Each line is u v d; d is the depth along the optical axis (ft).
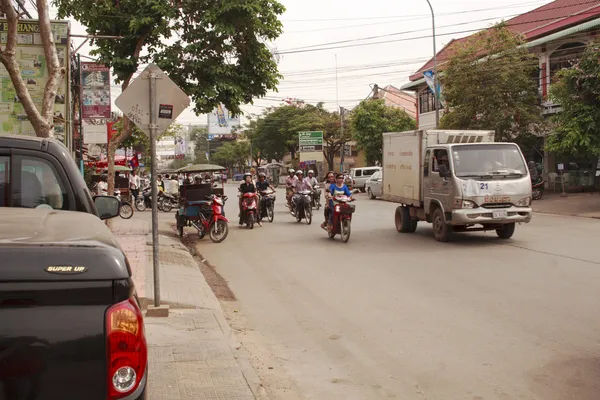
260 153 243.19
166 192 97.76
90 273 6.63
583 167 94.58
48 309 6.50
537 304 25.49
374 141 155.74
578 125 65.10
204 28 56.03
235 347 20.16
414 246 44.80
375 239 49.80
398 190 54.44
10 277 6.36
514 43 91.04
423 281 31.45
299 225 63.52
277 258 41.34
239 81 59.16
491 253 39.83
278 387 17.04
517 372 17.52
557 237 46.24
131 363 6.83
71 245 6.75
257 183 68.03
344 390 16.71
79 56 63.87
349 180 126.00
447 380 17.12
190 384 16.53
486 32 93.97
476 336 21.30
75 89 64.64
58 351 6.49
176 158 278.05
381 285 30.94
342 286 31.14
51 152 12.96
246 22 56.24
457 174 44.37
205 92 56.34
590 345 19.79
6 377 6.36
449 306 25.85
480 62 90.99
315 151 185.57
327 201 50.34
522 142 91.76
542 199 86.33
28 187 12.74
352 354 19.97
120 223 67.15
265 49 58.85
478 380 16.99
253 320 25.05
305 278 33.81
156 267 24.93
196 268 36.65
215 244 50.03
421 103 136.98
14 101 48.85
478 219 43.60
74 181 12.98
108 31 55.31
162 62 54.80
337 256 41.24
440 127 96.07
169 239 50.98
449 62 92.68
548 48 96.43
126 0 54.08
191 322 23.41
